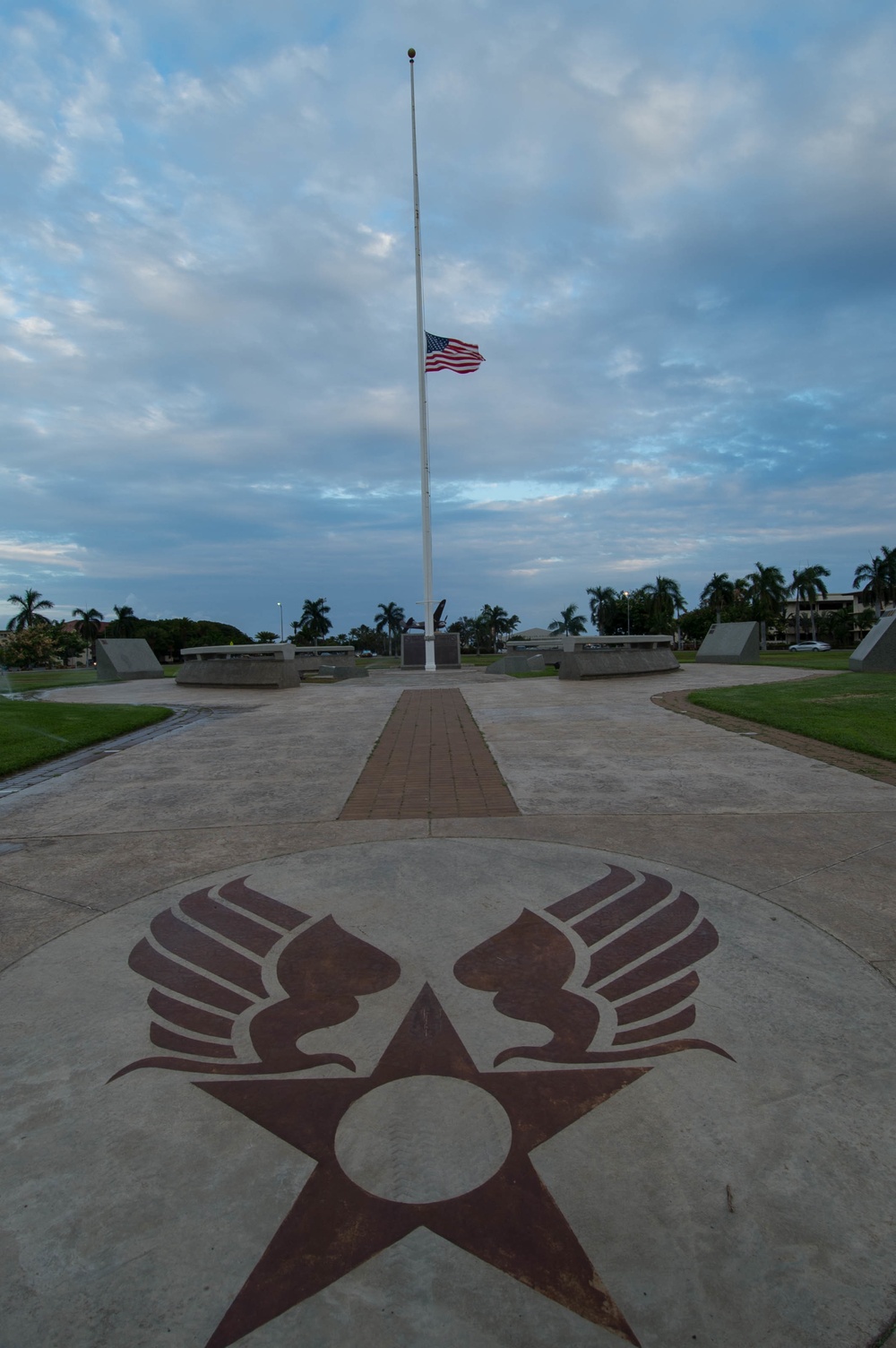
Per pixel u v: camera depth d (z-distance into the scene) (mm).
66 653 81375
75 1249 1870
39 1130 2295
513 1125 2277
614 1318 1662
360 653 98625
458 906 4008
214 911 4035
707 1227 1902
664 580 84375
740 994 3039
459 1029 2814
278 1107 2387
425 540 29250
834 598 100062
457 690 18141
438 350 27297
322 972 3291
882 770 7391
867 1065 2561
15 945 3656
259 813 6184
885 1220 1921
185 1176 2100
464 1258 1825
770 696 13438
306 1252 1849
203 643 78250
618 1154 2154
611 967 3291
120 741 10711
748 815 5770
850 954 3387
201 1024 2885
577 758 8297
